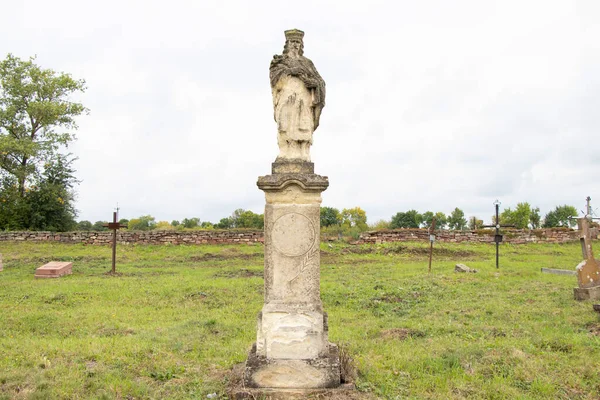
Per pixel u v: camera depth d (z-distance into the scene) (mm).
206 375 6348
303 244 5906
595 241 25516
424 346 7621
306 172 5965
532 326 8648
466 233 25469
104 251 22078
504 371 6402
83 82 34250
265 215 5988
